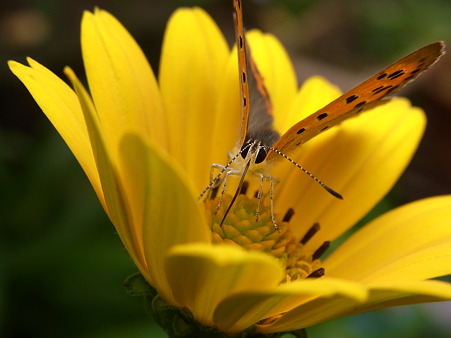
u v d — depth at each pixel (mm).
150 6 198
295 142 108
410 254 105
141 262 98
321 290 83
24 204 148
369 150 116
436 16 208
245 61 104
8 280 137
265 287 88
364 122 118
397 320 136
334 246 142
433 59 102
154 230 91
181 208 88
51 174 149
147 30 192
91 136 92
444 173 180
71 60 187
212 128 115
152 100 109
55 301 136
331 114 104
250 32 123
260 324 98
